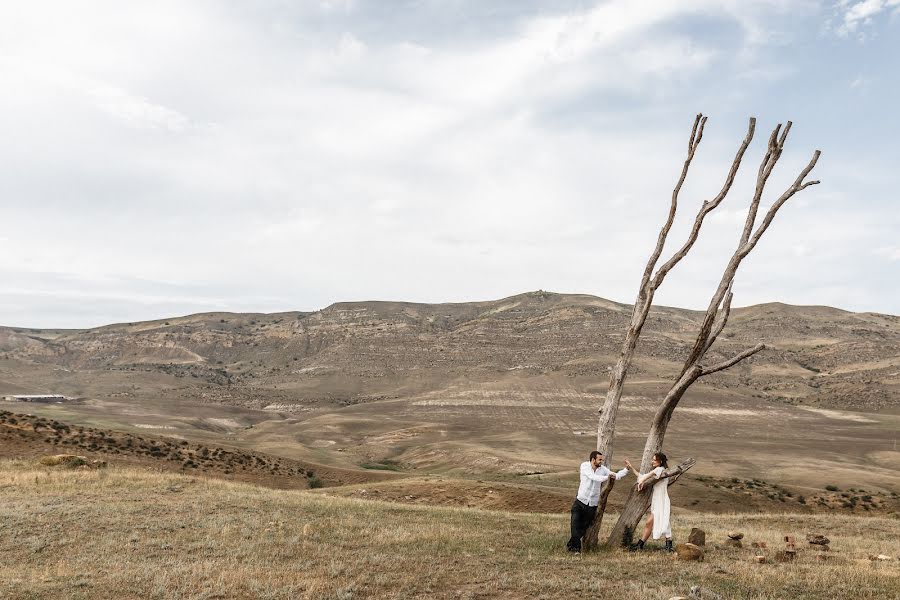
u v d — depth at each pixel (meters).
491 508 39.53
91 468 34.06
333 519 18.52
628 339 14.51
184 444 61.84
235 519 18.12
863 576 11.45
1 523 17.12
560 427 173.62
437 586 10.76
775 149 14.75
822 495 74.69
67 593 10.72
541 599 9.85
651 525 13.97
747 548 15.09
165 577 11.38
